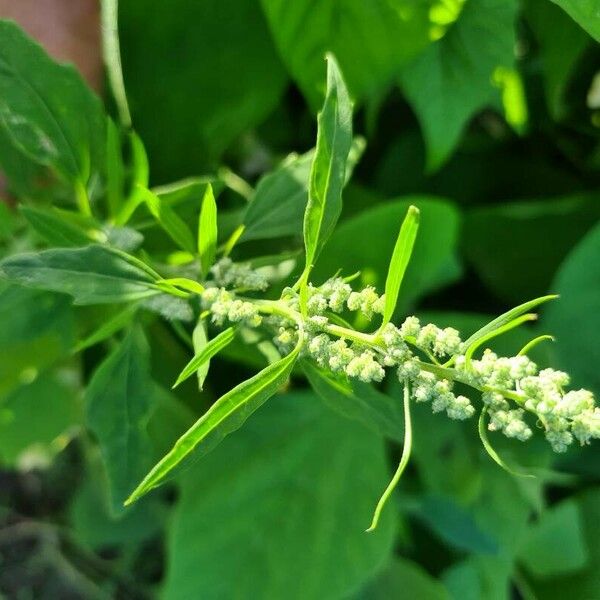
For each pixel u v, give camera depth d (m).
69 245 0.23
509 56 0.27
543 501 0.34
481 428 0.19
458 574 0.36
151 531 0.51
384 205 0.28
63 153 0.23
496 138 0.35
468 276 0.35
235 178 0.31
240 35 0.29
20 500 0.60
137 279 0.20
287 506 0.31
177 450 0.18
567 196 0.35
